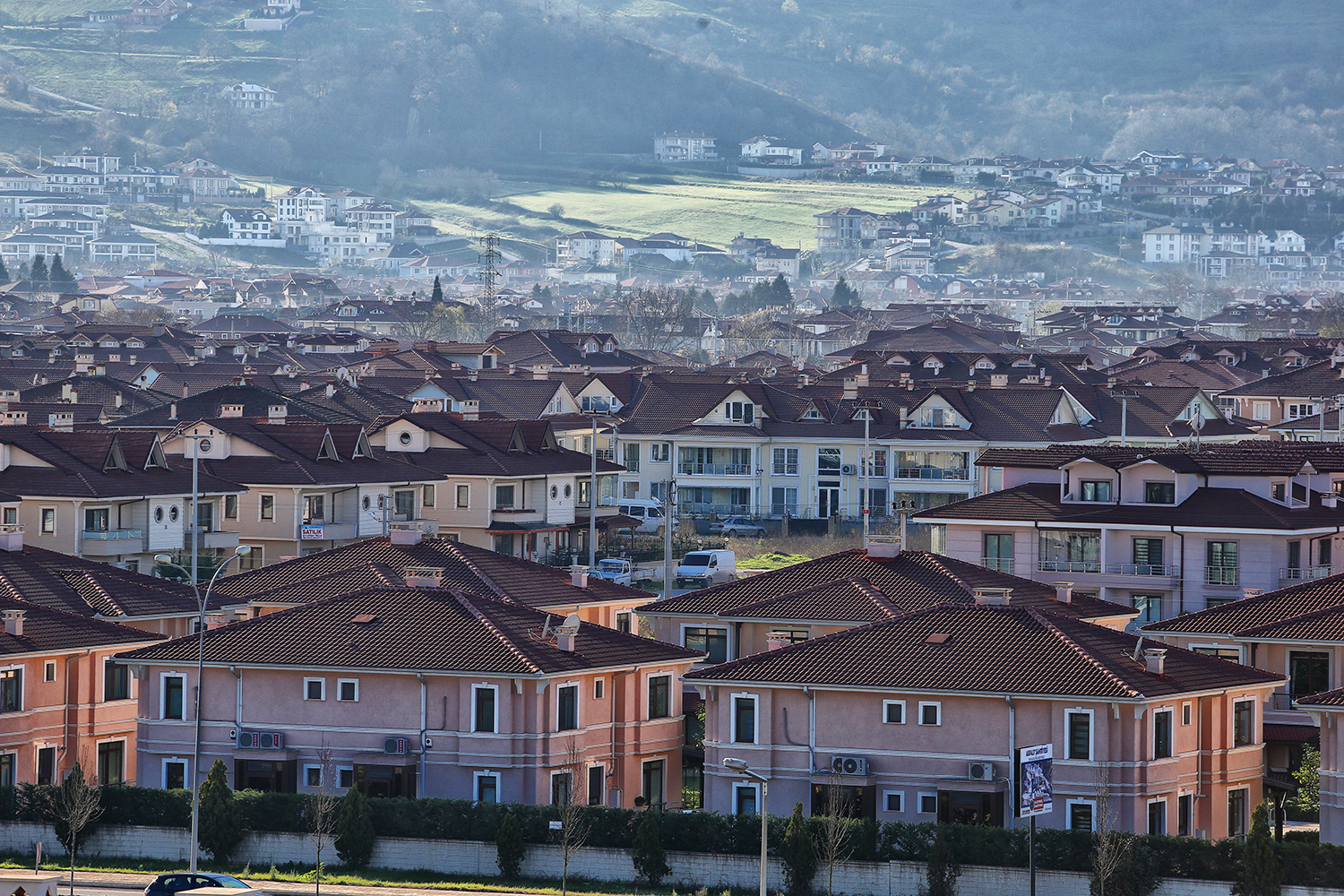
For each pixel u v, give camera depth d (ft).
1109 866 590.14
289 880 644.27
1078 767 638.12
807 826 636.07
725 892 631.97
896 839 631.56
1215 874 599.98
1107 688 634.43
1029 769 568.82
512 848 650.43
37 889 553.23
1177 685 652.89
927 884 618.85
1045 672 648.79
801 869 630.33
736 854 645.51
